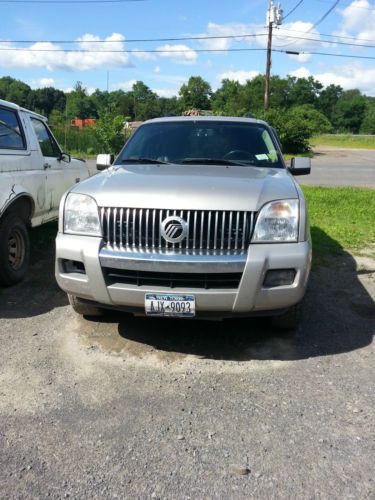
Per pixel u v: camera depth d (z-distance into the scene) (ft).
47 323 13.94
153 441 8.93
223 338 13.09
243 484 7.91
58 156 21.65
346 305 15.76
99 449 8.70
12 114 17.88
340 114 364.38
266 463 8.39
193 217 10.87
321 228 27.12
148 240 11.00
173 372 11.35
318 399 10.32
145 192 11.23
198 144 15.81
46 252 21.30
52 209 20.48
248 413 9.80
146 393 10.46
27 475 8.06
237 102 264.93
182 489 7.79
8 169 16.47
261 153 15.47
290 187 12.18
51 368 11.44
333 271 19.44
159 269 10.79
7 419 9.53
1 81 359.05
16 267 17.02
